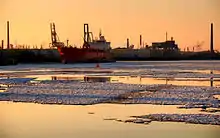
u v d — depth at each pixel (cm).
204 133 4209
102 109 5975
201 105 6306
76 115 5397
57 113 5609
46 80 12519
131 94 8062
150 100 7019
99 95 7900
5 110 5900
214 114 5356
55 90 9025
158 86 9975
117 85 10306
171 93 8219
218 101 6794
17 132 4328
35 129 4472
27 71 19012
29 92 8606
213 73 16300
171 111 5691
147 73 16475
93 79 12938
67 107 6209
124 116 5306
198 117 5103
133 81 11900
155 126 4588
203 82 11488
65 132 4306
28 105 6462
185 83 11088
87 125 4697
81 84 10725
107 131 4359
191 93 8181
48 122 4906
